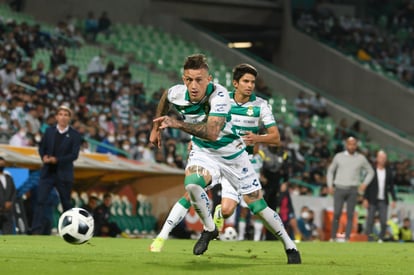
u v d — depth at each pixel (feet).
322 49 322.34
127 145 191.42
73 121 191.62
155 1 321.52
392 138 290.35
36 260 62.34
